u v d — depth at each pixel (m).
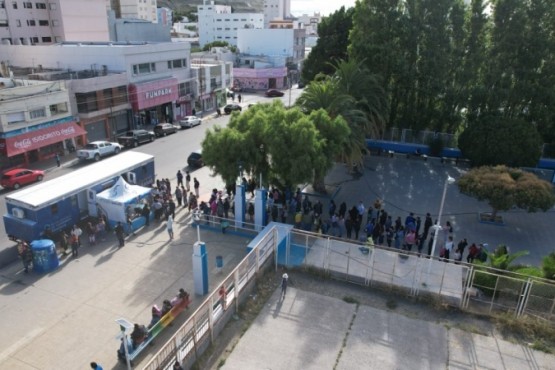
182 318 16.33
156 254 21.14
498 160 31.38
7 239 22.81
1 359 14.27
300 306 16.53
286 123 23.28
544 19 32.81
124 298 17.61
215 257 20.95
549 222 25.47
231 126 25.36
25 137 34.31
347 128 24.89
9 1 64.56
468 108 36.28
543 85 33.22
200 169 34.09
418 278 17.45
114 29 74.50
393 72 35.97
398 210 26.97
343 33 44.91
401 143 38.53
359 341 14.73
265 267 18.39
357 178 32.56
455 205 27.81
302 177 22.69
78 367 13.99
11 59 48.91
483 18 34.56
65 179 24.28
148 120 49.28
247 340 14.75
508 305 16.08
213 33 128.25
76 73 43.47
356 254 19.20
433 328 15.42
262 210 22.72
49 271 19.56
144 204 24.20
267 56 83.69
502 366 13.74
